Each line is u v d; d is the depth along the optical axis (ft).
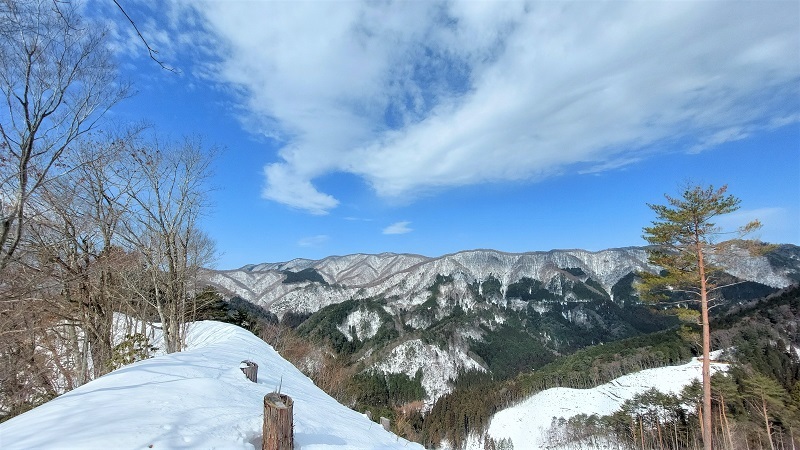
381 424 27.04
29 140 29.30
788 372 156.76
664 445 135.13
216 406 15.38
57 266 39.19
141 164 48.67
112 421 11.94
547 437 174.19
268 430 12.60
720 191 53.21
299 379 33.55
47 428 11.23
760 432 100.94
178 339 50.47
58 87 30.60
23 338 35.17
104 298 44.47
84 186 40.70
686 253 56.08
